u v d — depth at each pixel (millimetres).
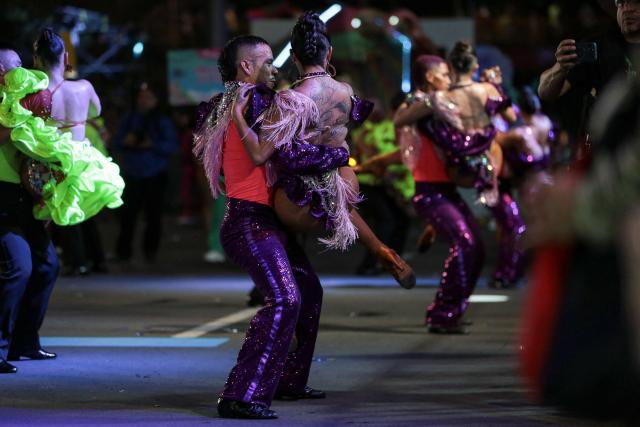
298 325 14344
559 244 7348
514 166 25984
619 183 7188
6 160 15836
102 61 55344
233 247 13492
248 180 13406
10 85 15484
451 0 60219
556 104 14750
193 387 15219
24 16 54719
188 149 49719
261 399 13273
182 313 22859
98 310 23266
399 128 20672
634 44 13539
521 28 57688
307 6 54469
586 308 7168
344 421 13180
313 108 13047
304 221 13344
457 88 20391
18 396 14562
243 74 13641
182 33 55781
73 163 15656
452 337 19641
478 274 20203
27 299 16891
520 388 15109
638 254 7031
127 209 33062
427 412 13648
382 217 30031
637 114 7324
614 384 7043
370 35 45844
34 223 16469
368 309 23438
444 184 20609
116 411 13719
